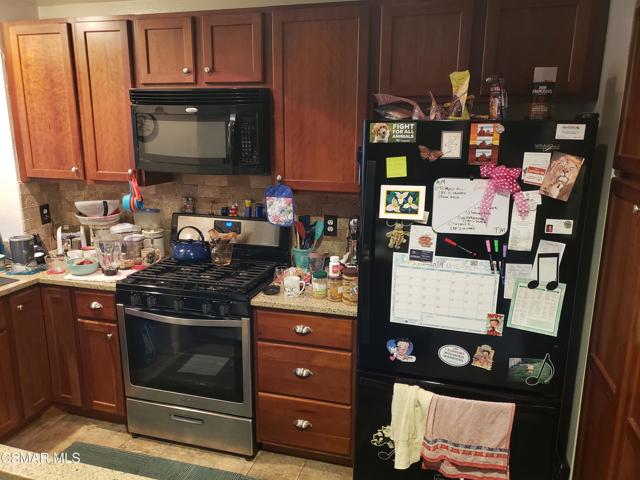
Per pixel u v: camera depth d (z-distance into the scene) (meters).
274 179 2.39
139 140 2.43
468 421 1.81
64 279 2.45
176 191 2.86
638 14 1.48
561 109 2.16
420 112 1.88
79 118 2.57
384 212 1.81
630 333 1.42
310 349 2.18
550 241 1.67
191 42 2.31
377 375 1.97
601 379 1.64
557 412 1.79
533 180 1.65
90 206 2.79
